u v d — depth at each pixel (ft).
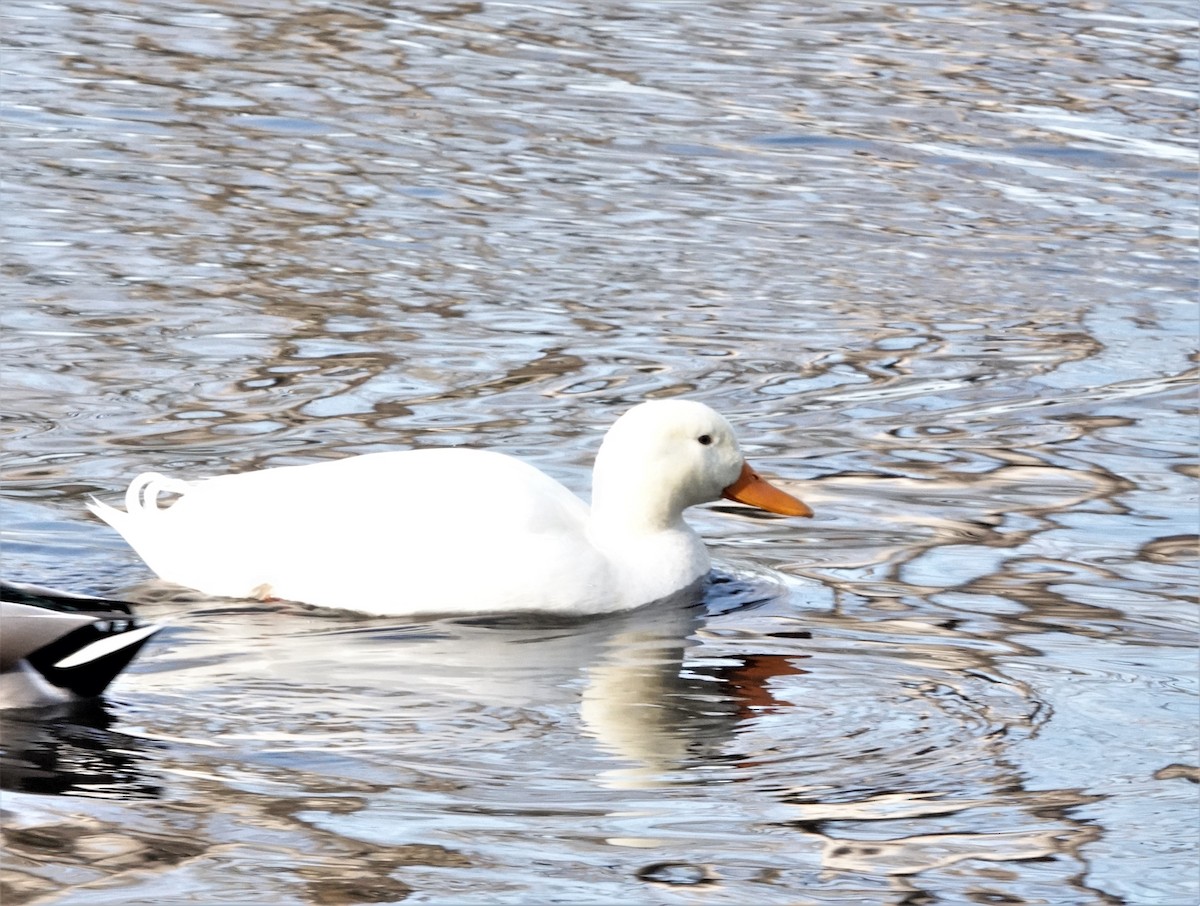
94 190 70.23
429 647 35.68
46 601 32.60
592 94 85.56
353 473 38.70
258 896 25.58
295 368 53.57
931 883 26.61
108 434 48.08
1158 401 52.54
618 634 36.73
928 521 43.19
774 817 28.63
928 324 59.82
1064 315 61.11
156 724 31.30
